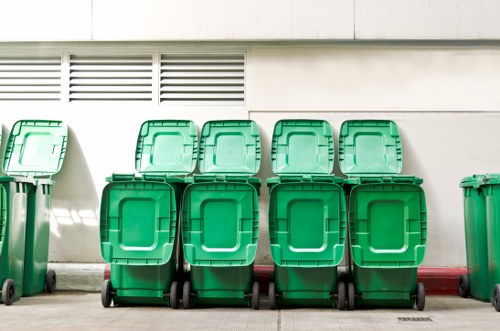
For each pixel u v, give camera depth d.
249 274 5.17
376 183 4.99
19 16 6.52
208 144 6.36
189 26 6.45
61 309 5.09
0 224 5.20
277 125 6.37
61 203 6.44
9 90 6.64
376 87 6.42
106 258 5.05
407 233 5.00
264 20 6.42
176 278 5.33
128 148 6.48
